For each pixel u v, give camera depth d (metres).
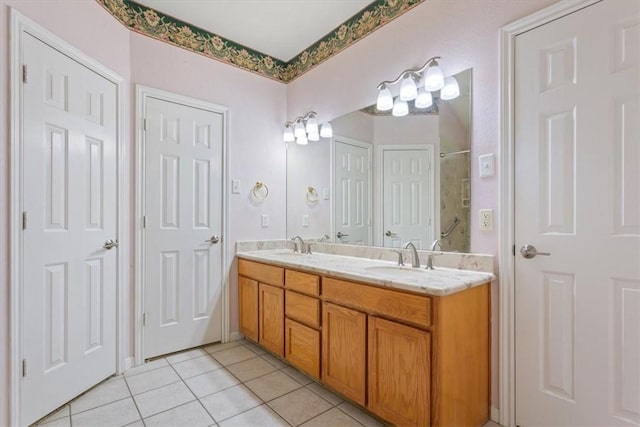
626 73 1.28
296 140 2.96
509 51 1.59
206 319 2.60
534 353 1.52
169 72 2.40
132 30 2.24
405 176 2.08
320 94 2.72
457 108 1.81
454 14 1.82
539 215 1.51
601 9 1.33
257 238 2.89
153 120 2.33
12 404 1.47
